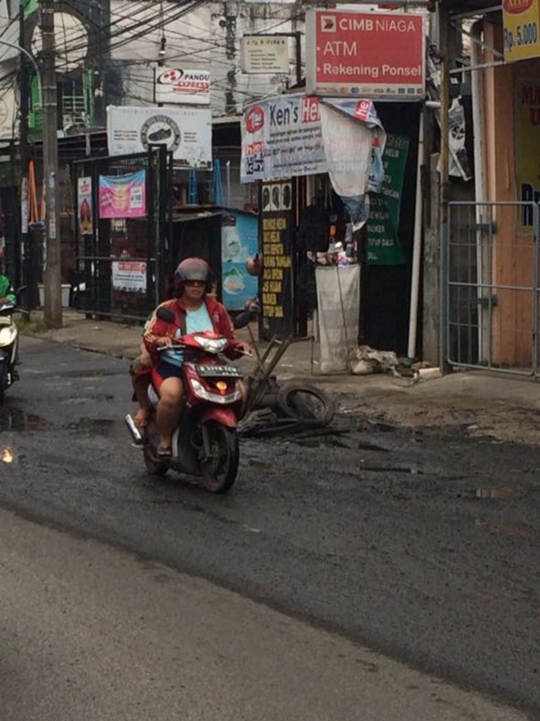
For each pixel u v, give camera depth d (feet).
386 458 29.27
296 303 52.47
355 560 20.29
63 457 30.32
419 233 43.93
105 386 44.52
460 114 41.91
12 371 40.63
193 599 18.26
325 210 49.24
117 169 67.46
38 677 15.08
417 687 14.64
